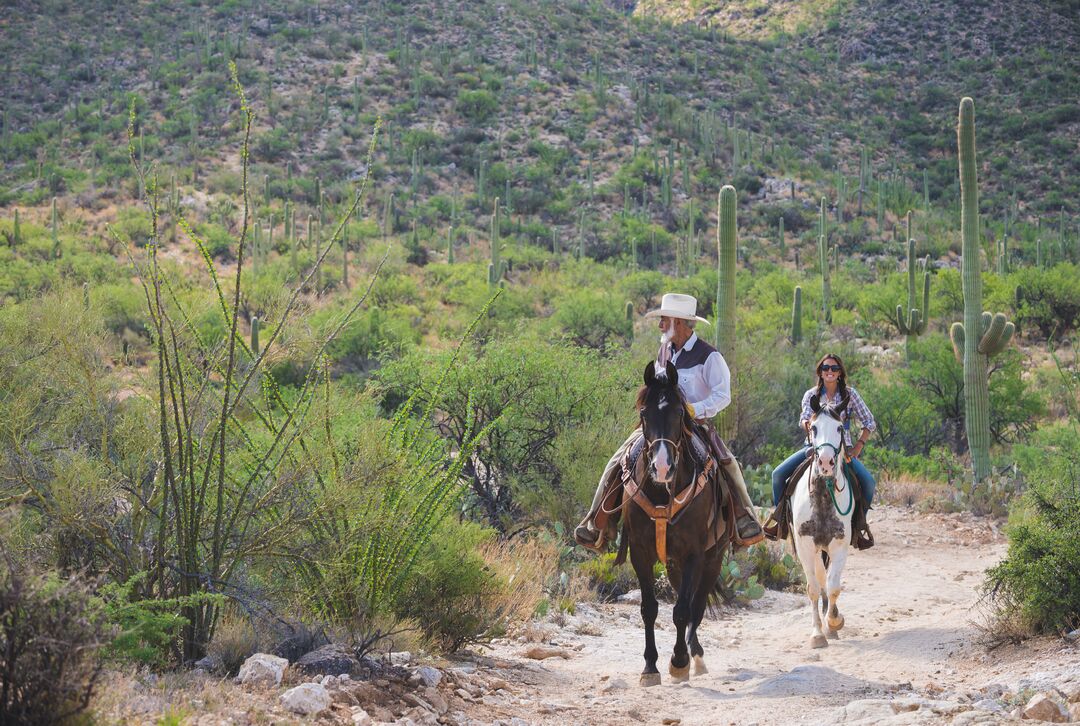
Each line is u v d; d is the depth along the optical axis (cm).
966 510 1889
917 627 993
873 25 18450
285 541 715
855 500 951
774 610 1223
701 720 658
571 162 11631
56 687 453
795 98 15450
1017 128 14250
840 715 636
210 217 7688
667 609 1187
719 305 1773
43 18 14238
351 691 599
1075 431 2027
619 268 7481
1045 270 5150
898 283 5288
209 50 12988
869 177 11150
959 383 2805
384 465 736
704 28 18450
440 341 3838
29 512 673
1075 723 575
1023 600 860
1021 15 17950
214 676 615
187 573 655
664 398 743
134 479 689
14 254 5825
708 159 11588
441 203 9700
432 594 817
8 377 705
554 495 1379
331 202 8962
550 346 1600
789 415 2356
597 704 701
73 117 11406
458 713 623
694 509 759
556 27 16038
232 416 727
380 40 14488
